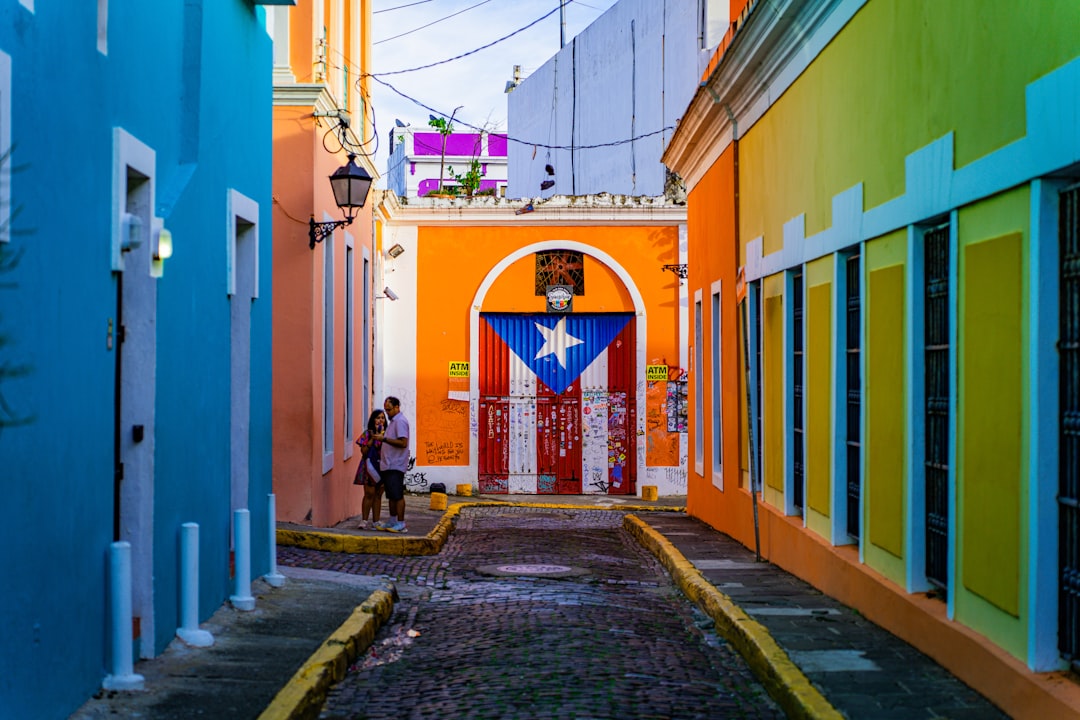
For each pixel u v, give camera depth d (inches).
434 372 989.8
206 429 340.5
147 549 283.1
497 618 390.6
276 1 398.9
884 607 327.9
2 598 195.5
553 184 1397.6
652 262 991.0
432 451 989.2
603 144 1252.5
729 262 600.1
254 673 276.8
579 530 722.8
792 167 457.1
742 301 563.8
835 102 391.2
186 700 249.9
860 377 364.2
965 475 269.6
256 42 412.2
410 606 423.2
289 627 336.2
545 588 464.1
